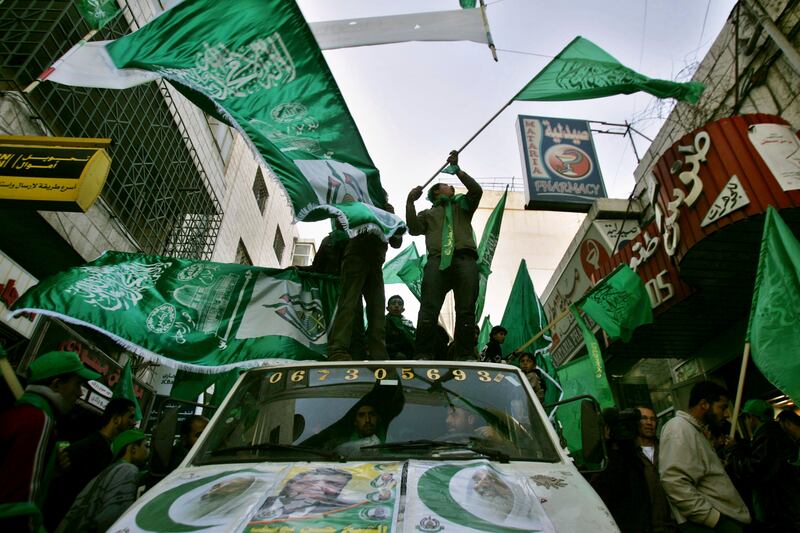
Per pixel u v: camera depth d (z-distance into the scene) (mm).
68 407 3039
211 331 5426
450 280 5672
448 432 2941
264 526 1854
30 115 7172
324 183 4270
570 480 2424
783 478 3576
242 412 3164
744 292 7789
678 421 3494
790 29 7152
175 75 3971
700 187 6723
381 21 4809
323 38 4742
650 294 8641
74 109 8336
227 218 15047
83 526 2748
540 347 7312
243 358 5312
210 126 13539
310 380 3365
